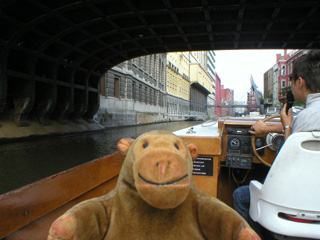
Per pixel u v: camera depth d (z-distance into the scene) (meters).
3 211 0.92
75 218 0.68
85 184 1.56
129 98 28.19
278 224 1.28
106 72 23.27
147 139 0.80
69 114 20.11
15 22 11.40
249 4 11.85
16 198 0.98
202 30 15.83
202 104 95.06
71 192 1.40
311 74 1.29
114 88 26.06
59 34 14.09
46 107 16.31
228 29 15.42
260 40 17.31
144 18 13.50
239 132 2.40
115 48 18.78
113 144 13.27
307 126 1.21
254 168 2.88
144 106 33.94
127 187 0.81
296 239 1.34
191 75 73.56
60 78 18.56
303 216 1.24
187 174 0.69
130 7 12.04
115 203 0.81
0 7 10.12
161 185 0.63
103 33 15.30
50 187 1.20
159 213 0.77
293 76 1.42
